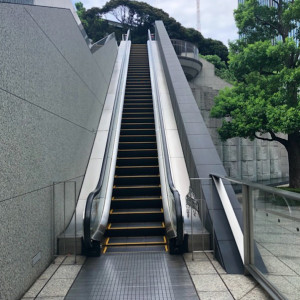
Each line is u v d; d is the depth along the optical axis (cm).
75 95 623
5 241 296
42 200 408
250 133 1131
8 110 310
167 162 614
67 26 575
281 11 1226
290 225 284
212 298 326
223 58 3509
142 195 668
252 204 379
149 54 1661
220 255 415
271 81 1125
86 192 638
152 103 1120
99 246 466
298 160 1174
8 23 316
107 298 333
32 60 384
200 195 507
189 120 707
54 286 362
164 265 425
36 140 390
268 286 327
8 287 301
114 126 822
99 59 969
